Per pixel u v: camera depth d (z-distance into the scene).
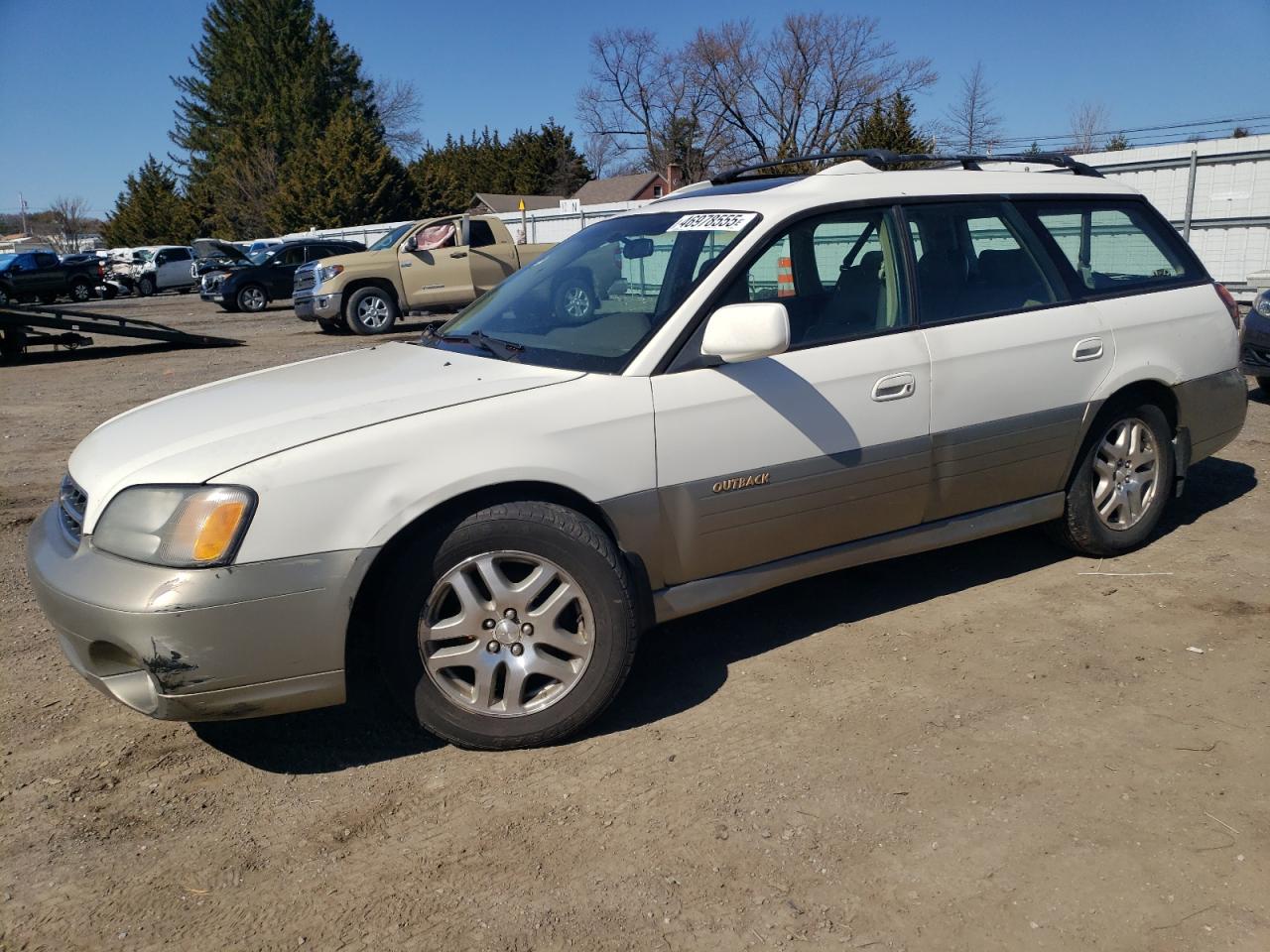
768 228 3.63
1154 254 4.77
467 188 71.31
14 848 2.79
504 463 3.07
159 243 63.56
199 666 2.81
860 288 3.85
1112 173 14.69
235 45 64.44
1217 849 2.63
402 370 3.56
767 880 2.58
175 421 3.28
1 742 3.35
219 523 2.81
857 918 2.43
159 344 16.66
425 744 3.31
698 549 3.47
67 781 3.12
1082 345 4.29
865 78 50.03
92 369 13.52
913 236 3.99
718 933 2.39
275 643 2.88
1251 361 8.03
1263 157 12.91
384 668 3.10
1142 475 4.69
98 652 2.90
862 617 4.20
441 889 2.58
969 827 2.76
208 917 2.50
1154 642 3.87
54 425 9.27
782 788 2.97
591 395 3.24
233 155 61.97
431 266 16.50
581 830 2.81
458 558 3.06
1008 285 4.20
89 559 2.91
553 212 24.00
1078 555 4.78
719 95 52.84
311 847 2.77
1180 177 13.95
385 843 2.78
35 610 4.51
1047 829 2.74
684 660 3.87
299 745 3.32
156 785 3.09
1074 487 4.48
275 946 2.40
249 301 24.05
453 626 3.10
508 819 2.87
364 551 2.93
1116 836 2.70
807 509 3.66
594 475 3.21
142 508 2.88
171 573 2.79
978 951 2.31
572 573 3.15
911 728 3.29
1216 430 4.92
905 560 4.85
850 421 3.68
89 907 2.54
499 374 3.37
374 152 52.72
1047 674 3.63
